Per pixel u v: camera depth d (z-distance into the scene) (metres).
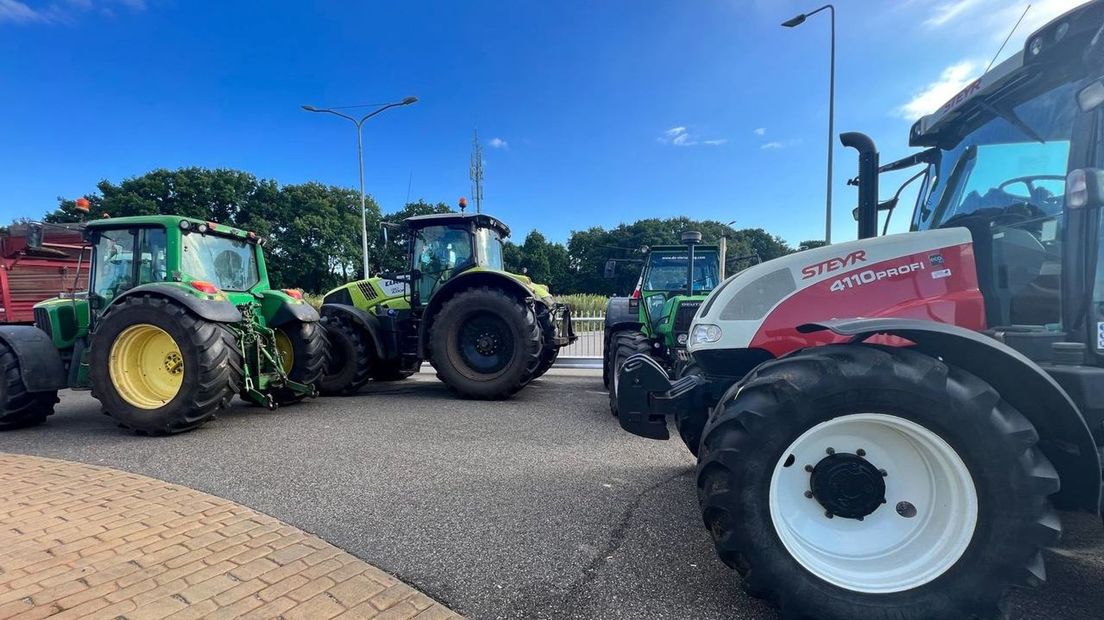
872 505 1.89
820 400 1.80
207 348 4.39
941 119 2.75
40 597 1.94
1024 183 2.35
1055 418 1.80
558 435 4.46
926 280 2.22
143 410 4.36
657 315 5.69
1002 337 2.09
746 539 1.82
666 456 3.87
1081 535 2.54
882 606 1.76
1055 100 2.23
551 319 6.58
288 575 2.14
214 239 5.37
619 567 2.27
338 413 5.36
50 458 3.77
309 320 5.64
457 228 6.90
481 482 3.29
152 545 2.38
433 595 2.05
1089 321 1.91
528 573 2.21
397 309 6.98
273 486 3.21
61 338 4.99
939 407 1.73
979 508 1.72
